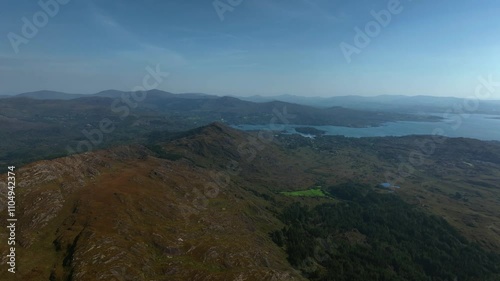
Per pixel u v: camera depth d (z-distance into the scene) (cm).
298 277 15650
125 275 10912
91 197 15838
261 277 12800
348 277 17975
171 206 17812
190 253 13888
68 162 18838
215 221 18375
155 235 14112
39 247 12138
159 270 12212
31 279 10362
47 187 15800
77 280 10144
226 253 14188
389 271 19438
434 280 19662
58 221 13962
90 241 12038
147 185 19388
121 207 15400
